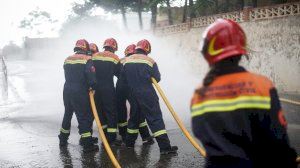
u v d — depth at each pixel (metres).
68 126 6.54
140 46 5.97
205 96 2.04
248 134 1.96
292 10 12.29
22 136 7.53
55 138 7.30
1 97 13.89
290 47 12.34
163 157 5.62
